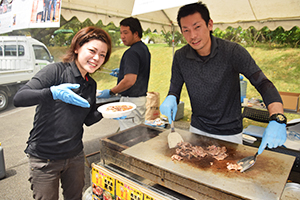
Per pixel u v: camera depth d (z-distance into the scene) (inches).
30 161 56.7
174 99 78.1
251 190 44.3
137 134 84.4
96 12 139.2
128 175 67.0
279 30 256.5
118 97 135.9
